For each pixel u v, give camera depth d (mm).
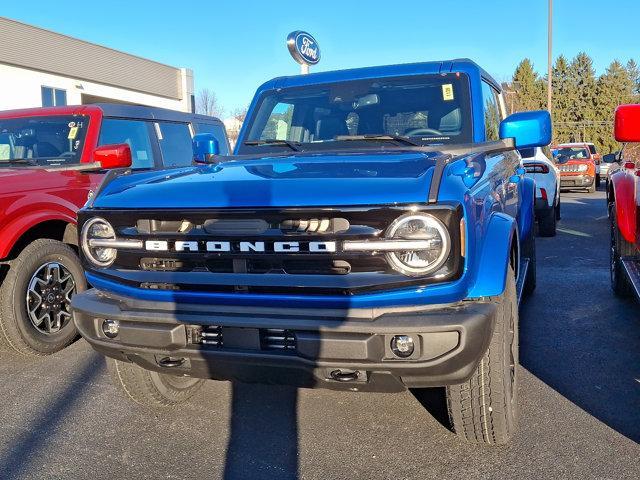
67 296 5234
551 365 4523
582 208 16891
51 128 6320
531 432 3479
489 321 2797
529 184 6031
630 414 3680
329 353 2756
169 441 3549
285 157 3885
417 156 3434
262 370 2965
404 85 4461
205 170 3584
